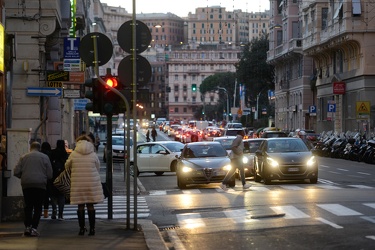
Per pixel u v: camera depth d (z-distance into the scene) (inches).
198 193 1079.0
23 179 632.4
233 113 5027.1
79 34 2586.1
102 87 679.7
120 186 1259.8
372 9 2682.1
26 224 628.1
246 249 554.6
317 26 3078.2
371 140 1930.4
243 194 1013.8
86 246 558.6
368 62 2672.2
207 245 582.2
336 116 2974.9
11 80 1200.8
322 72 3216.0
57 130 1567.4
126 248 549.0
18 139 750.5
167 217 784.3
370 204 833.5
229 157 1145.4
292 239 594.9
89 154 620.4
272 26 3988.7
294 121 3695.9
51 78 1283.2
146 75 661.3
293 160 1191.6
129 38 662.5
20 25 1279.5
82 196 613.6
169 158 1558.8
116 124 4092.0
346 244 558.6
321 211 775.7
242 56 4333.2
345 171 1579.7
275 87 4109.3
